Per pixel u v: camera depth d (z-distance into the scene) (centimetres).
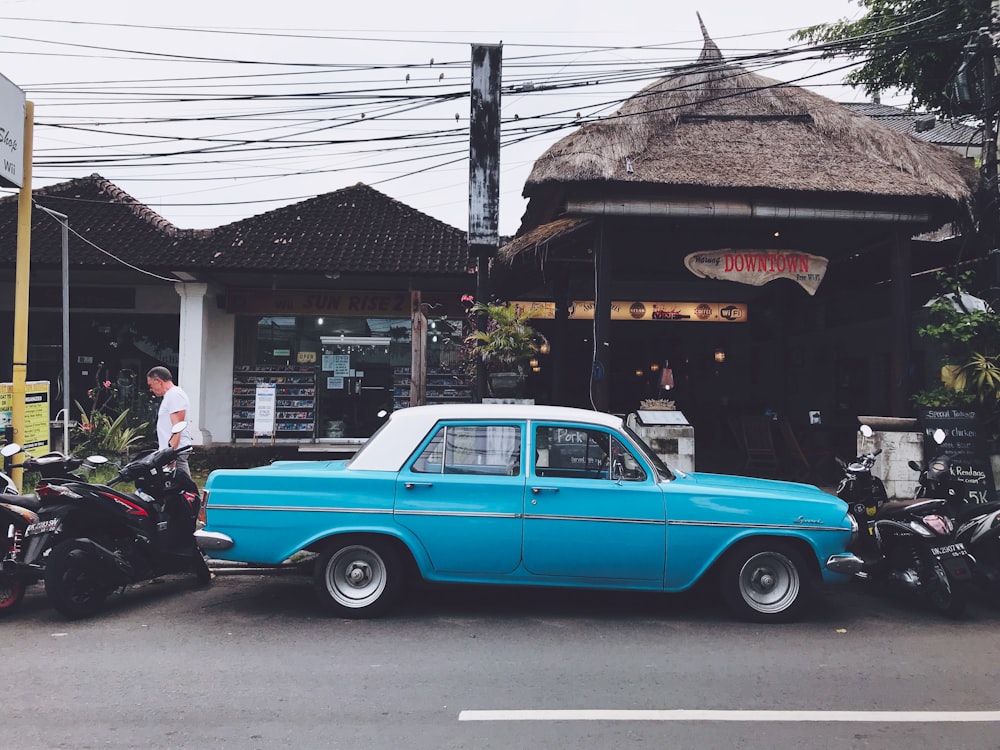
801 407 1748
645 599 594
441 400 1397
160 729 347
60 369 1393
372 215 1467
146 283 1377
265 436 1363
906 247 1015
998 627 540
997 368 898
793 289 1584
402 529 520
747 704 386
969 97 970
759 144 1027
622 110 1047
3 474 598
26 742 332
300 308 1375
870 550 691
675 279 1521
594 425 541
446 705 379
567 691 400
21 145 762
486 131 959
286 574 669
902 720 369
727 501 527
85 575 527
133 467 572
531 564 521
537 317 1527
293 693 393
